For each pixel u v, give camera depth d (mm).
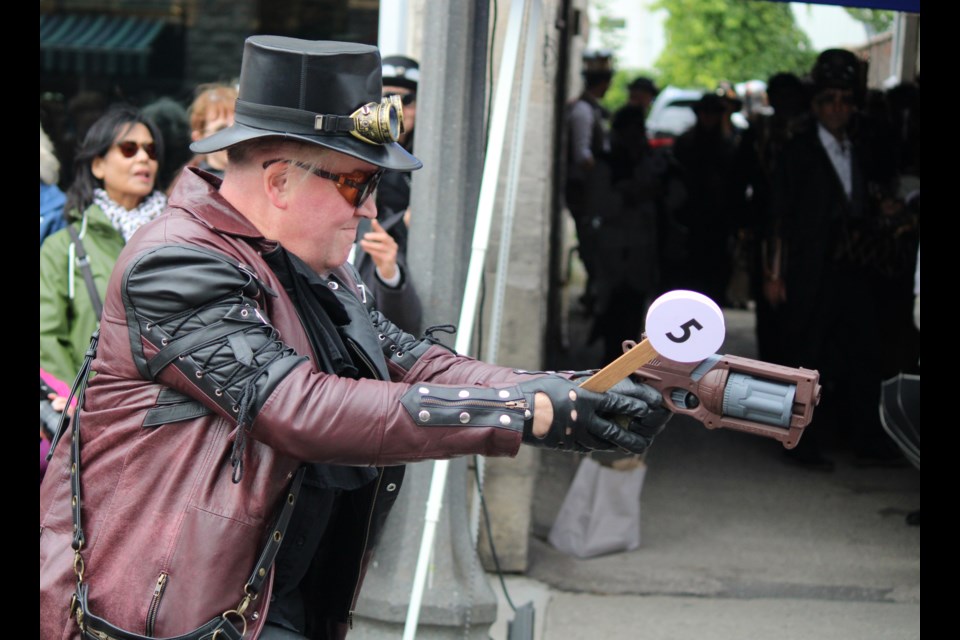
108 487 1853
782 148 6371
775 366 1753
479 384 2107
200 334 1771
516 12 3203
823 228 6215
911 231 6293
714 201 8109
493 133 3217
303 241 1941
